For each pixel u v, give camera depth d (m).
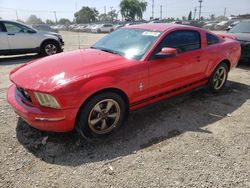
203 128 3.92
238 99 5.19
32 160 3.09
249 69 7.84
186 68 4.47
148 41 4.09
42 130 3.46
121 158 3.14
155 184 2.70
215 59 5.07
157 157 3.16
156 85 4.03
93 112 3.39
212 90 5.38
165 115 4.34
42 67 3.64
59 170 2.92
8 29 9.67
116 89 3.50
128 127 3.91
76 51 4.39
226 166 3.01
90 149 3.33
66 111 3.11
